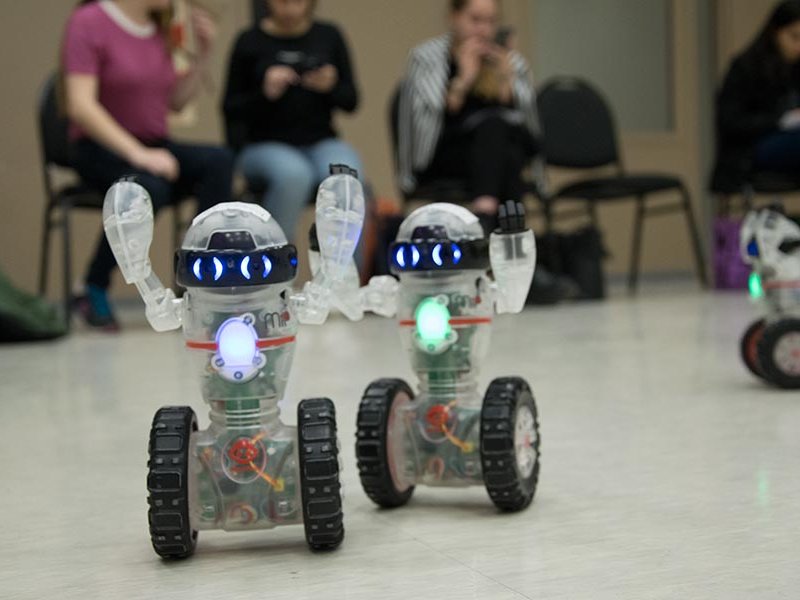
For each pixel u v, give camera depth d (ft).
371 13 20.99
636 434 5.49
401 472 4.19
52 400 7.66
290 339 3.63
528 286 3.89
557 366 8.37
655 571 3.22
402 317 4.17
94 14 12.75
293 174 13.16
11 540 3.98
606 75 23.40
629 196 16.97
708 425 5.65
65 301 13.70
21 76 18.40
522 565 3.35
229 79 13.91
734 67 17.12
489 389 4.05
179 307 3.62
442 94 14.19
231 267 3.43
